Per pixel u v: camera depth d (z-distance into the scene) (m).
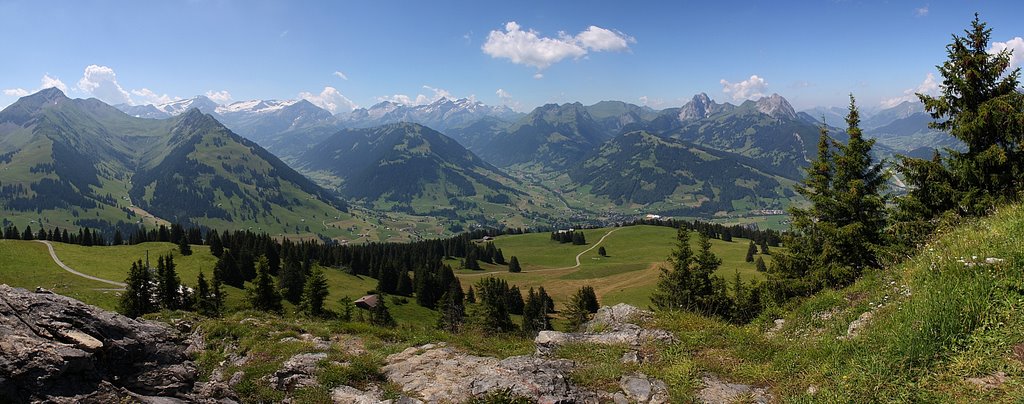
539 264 190.38
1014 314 8.17
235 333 18.67
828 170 26.75
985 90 20.62
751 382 9.91
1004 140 19.77
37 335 8.84
